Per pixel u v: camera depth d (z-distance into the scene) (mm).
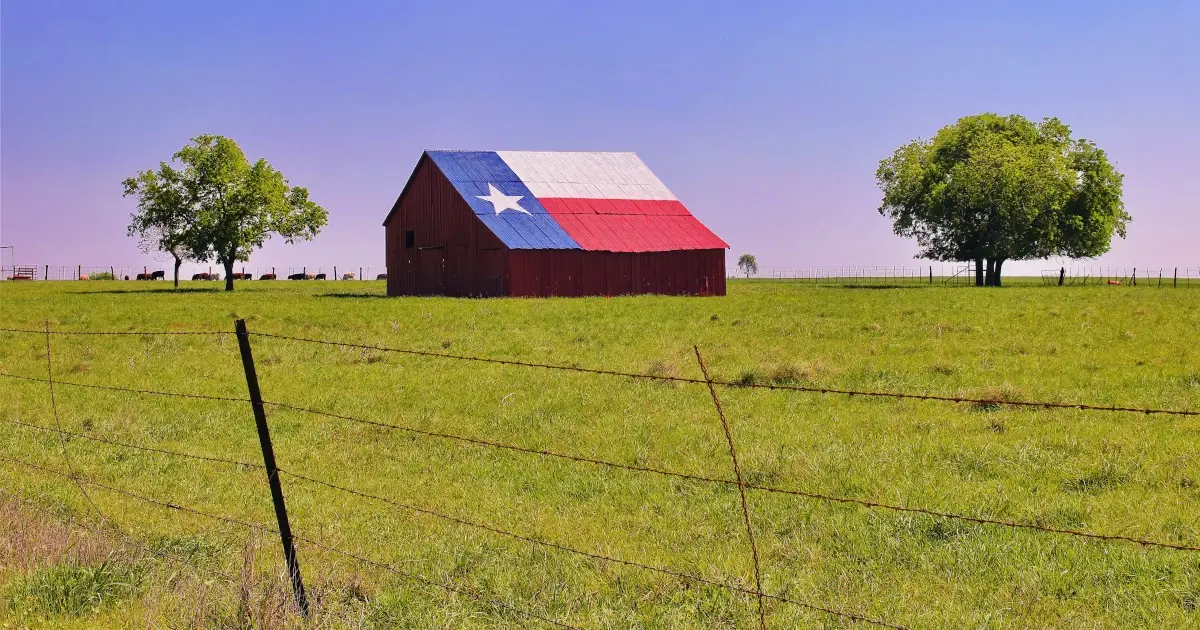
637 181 67688
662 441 13664
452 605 7398
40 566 7797
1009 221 83500
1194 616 7172
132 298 57531
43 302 51938
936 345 24750
